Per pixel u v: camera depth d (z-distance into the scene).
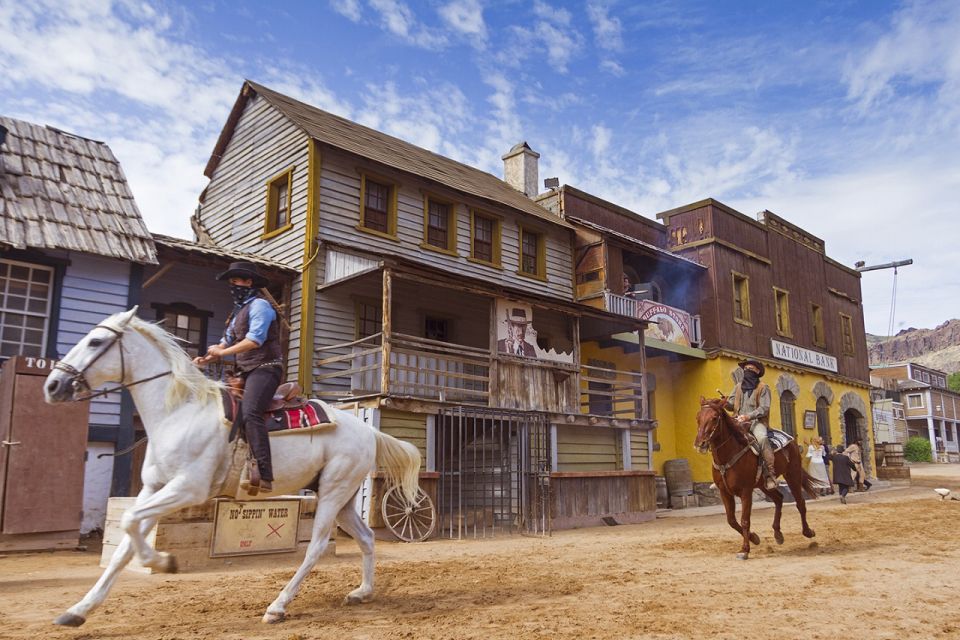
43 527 10.32
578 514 15.89
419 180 18.14
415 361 16.30
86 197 13.84
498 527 15.01
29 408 10.46
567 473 15.53
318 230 15.95
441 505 14.12
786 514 17.36
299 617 5.57
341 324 16.03
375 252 14.92
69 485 10.65
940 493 20.25
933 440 60.50
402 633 5.01
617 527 15.86
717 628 5.13
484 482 15.07
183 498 5.15
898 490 26.45
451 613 5.72
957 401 68.38
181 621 5.41
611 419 17.58
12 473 10.18
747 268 26.02
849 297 33.31
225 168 19.92
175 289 15.96
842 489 20.55
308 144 16.41
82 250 12.44
